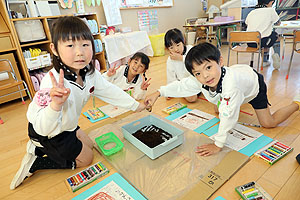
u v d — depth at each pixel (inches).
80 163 47.1
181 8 220.2
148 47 165.3
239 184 39.9
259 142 51.3
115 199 38.2
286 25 103.7
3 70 83.9
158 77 114.4
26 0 107.5
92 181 43.4
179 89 57.6
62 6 129.6
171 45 73.8
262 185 39.3
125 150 51.8
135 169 45.3
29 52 100.7
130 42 148.6
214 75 42.8
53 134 39.2
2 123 75.9
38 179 46.1
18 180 43.7
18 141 63.1
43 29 108.2
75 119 44.4
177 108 72.2
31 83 102.0
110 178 43.4
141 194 38.9
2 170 50.5
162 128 57.6
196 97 77.8
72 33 34.9
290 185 38.9
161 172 43.8
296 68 110.5
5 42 92.6
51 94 31.4
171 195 38.2
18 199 41.1
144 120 59.6
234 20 189.2
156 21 198.8
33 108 37.0
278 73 104.7
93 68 43.6
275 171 42.4
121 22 164.4
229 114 44.0
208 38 190.1
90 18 133.9
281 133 55.1
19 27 98.1
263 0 131.4
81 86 42.8
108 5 153.4
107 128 62.5
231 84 44.1
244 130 57.0
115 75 79.8
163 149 48.5
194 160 46.4
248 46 116.4
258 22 109.4
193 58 42.0
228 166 43.9
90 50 38.0
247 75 50.6
